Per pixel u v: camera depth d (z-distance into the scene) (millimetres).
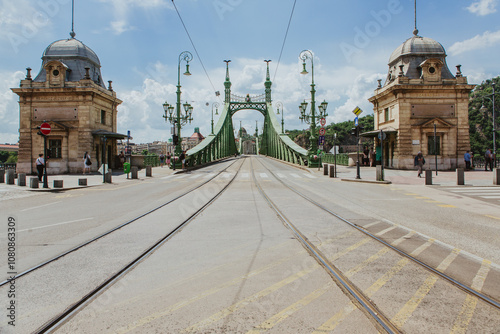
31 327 2859
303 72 25891
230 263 4547
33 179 14578
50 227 6926
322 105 27094
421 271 4199
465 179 18141
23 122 25844
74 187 15039
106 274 4152
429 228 6676
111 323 2936
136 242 5699
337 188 14477
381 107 30266
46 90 25562
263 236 6051
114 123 30531
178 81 27641
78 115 25672
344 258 4723
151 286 3773
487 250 5133
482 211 8703
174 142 25859
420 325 2875
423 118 26250
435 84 25984
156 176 22719
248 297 3439
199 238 5957
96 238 5941
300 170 27562
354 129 17844
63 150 25516
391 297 3424
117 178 21203
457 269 4262
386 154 29484
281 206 9594
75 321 2977
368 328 2828
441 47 28109
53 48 27766
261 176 21906
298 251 5094
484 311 3137
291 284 3777
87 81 25922
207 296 3475
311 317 3014
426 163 26062
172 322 2941
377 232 6324
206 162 37875
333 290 3605
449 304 3279
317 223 7172
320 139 24609
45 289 3682
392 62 29812
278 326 2854
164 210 9039
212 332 2762
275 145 51781
